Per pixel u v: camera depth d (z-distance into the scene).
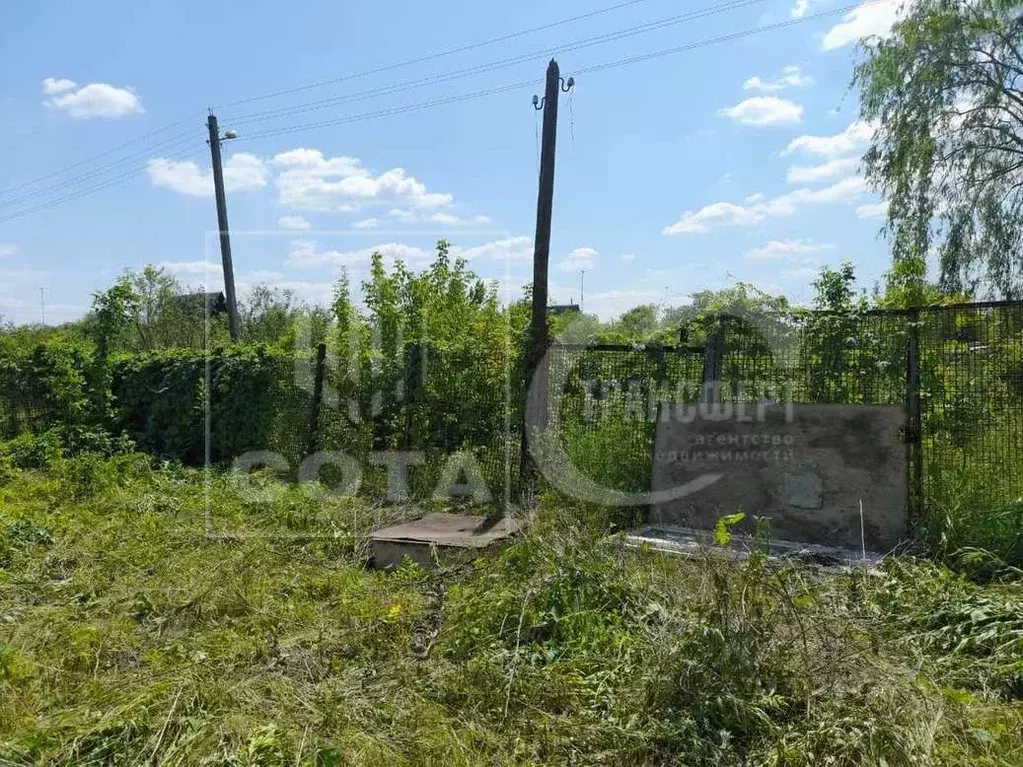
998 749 3.00
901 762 2.86
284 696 3.60
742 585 3.85
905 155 17.86
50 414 11.27
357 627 4.51
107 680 3.82
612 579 4.55
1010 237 17.19
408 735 3.29
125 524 6.84
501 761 3.14
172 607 4.95
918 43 17.84
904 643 3.91
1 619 4.63
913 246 17.86
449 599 4.90
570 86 8.52
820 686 3.34
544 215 8.22
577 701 3.52
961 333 5.90
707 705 3.27
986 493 5.61
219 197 15.80
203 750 3.06
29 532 6.29
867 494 6.02
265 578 5.46
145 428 10.87
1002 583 4.88
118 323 11.35
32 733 3.16
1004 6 17.33
